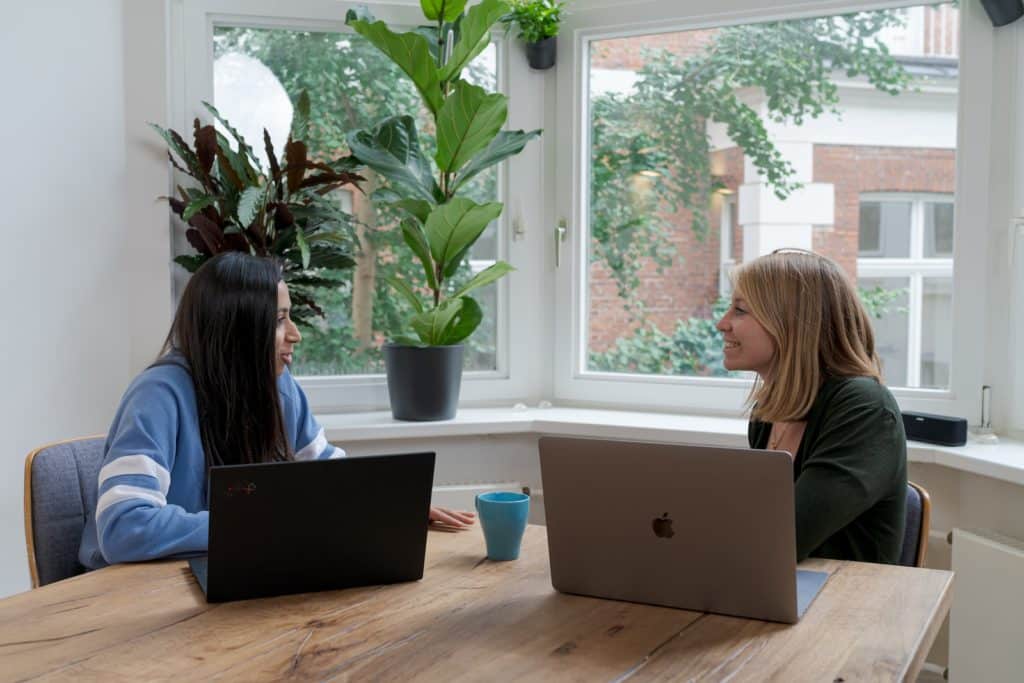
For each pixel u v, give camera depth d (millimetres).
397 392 2926
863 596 1345
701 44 3061
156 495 1586
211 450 1779
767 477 1209
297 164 2699
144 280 2867
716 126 3062
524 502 1555
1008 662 2256
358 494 1375
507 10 2756
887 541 1646
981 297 2682
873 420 1639
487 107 2682
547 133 3230
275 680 1068
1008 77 2627
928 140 2799
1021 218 2600
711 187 3086
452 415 2967
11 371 2617
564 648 1160
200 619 1272
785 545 1215
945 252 2795
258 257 1884
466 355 3266
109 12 2783
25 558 2664
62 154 2697
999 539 2371
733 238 3066
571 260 3221
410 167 2852
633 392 3168
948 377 2787
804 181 2959
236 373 1800
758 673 1076
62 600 1352
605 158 3213
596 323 3260
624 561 1326
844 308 1754
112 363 2830
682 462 1258
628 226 3201
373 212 3133
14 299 2613
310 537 1363
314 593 1386
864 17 2850
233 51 3025
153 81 2852
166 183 2877
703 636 1197
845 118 2896
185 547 1521
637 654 1140
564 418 3014
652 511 1292
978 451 2469
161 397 1725
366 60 3107
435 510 1807
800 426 1790
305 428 2125
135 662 1123
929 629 1235
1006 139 2641
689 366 3150
